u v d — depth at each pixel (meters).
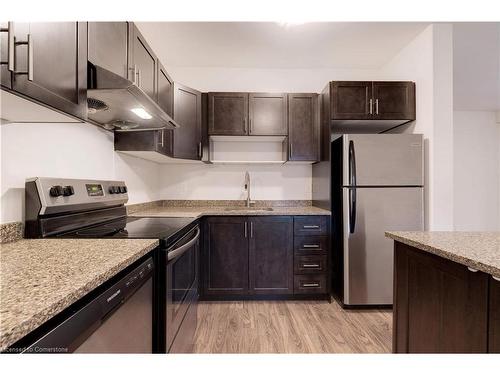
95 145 1.86
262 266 2.55
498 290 0.81
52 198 1.25
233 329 2.04
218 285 2.54
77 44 1.07
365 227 2.37
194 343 1.85
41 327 0.58
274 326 2.09
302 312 2.34
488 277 0.85
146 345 1.11
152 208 2.90
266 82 3.16
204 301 2.56
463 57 2.96
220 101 2.79
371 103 2.54
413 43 2.57
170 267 1.29
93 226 1.61
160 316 1.23
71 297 0.60
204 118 2.83
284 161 2.91
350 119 2.56
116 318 0.85
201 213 2.43
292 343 1.86
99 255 0.92
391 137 2.36
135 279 0.97
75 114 1.05
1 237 1.10
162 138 2.27
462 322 0.95
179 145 2.57
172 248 1.32
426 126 2.41
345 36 2.50
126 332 0.92
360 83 2.56
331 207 2.58
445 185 2.33
